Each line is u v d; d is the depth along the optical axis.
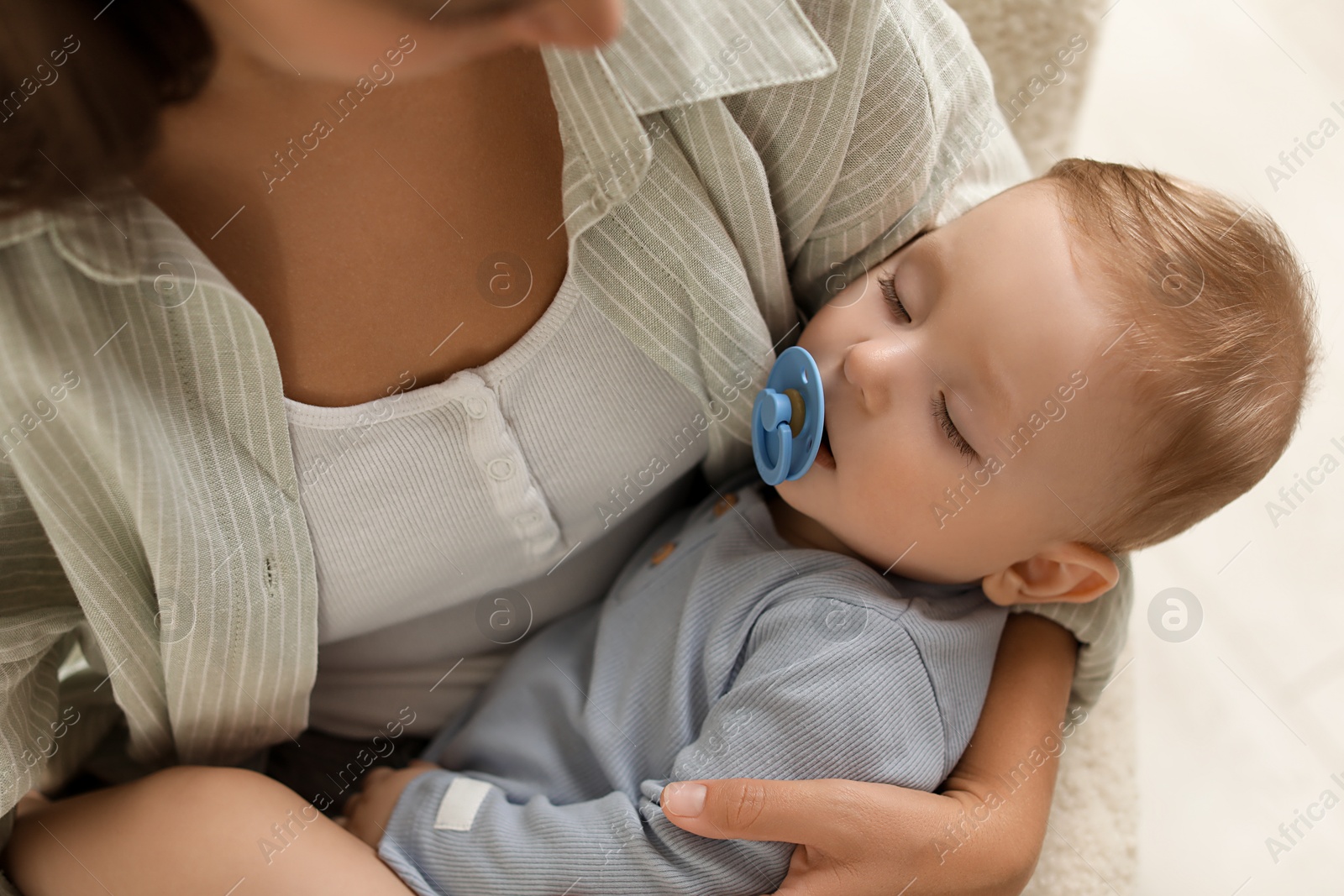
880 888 0.62
